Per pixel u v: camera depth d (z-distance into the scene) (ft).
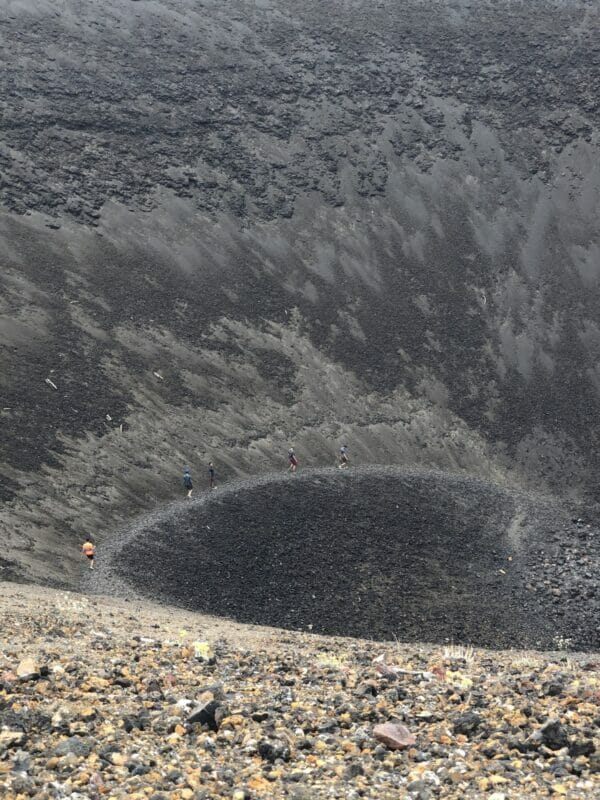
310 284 265.54
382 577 129.39
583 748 24.26
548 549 147.95
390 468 192.13
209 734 25.14
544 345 261.44
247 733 25.22
